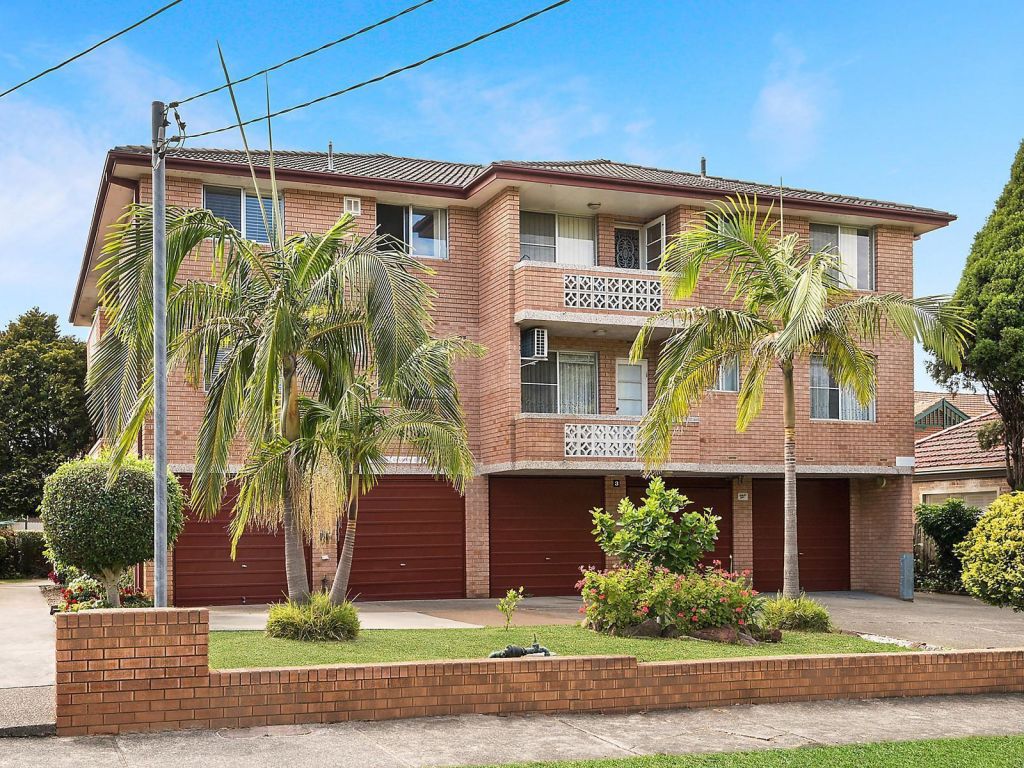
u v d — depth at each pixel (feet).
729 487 84.38
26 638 48.49
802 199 80.64
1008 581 44.42
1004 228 86.17
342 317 49.16
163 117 43.45
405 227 77.56
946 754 30.48
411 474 75.56
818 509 87.51
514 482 78.38
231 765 26.94
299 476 46.70
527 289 73.00
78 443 123.85
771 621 53.93
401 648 44.42
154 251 42.37
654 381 81.76
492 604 72.13
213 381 49.21
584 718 34.09
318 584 71.77
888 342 83.51
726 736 32.35
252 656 40.42
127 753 27.63
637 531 55.26
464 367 77.66
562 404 79.92
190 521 68.80
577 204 79.77
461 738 30.71
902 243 86.28
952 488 97.14
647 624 51.13
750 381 61.41
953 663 40.34
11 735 28.81
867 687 38.93
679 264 59.26
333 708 31.86
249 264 49.47
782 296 57.11
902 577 80.59
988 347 82.48
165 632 30.14
